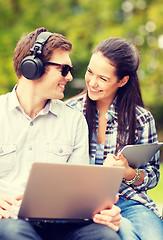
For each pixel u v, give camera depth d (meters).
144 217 2.91
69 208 2.41
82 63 11.75
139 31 12.27
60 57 2.62
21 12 12.70
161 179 8.80
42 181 2.27
